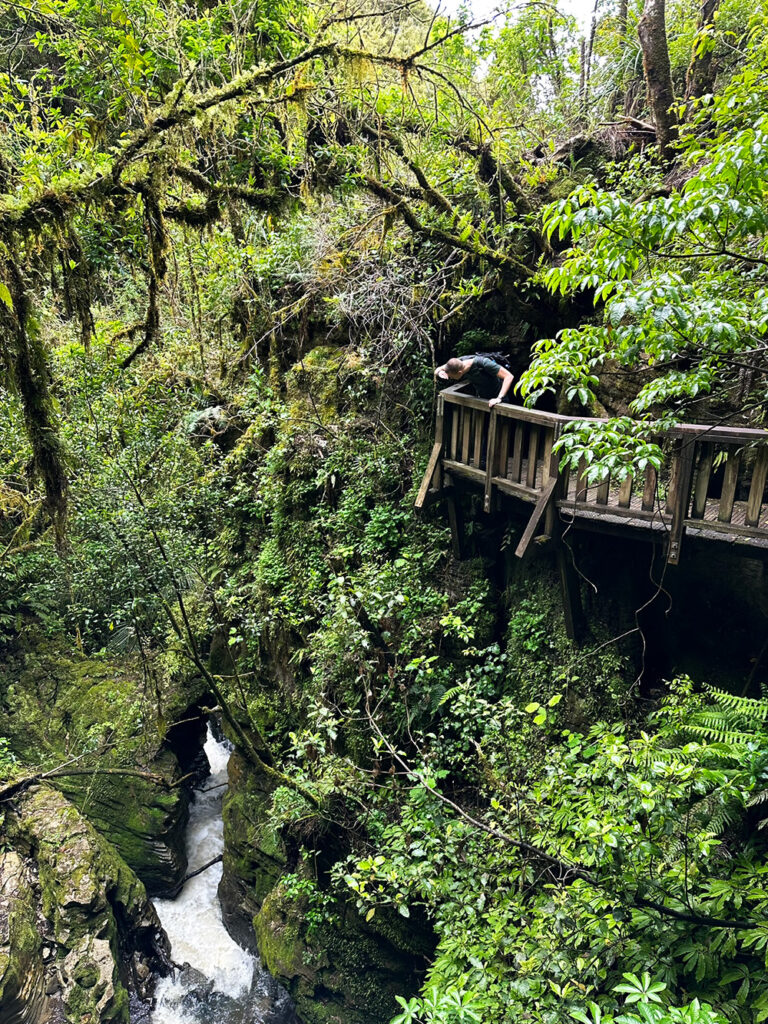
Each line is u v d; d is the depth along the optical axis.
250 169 5.56
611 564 6.55
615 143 8.73
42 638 12.48
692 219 2.96
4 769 10.77
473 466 7.00
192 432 11.67
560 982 3.98
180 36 5.75
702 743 4.52
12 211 3.79
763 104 3.64
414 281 9.06
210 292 11.55
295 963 8.45
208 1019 9.02
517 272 7.62
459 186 8.11
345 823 7.87
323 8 6.50
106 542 9.39
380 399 9.55
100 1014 8.23
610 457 3.71
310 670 9.15
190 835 11.71
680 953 3.82
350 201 9.32
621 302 3.09
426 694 7.53
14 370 3.89
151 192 4.48
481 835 5.04
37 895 9.23
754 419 6.00
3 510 11.11
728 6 8.15
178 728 11.48
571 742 4.67
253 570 10.86
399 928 7.53
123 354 9.35
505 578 7.73
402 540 8.59
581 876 4.20
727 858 4.43
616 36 10.92
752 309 3.31
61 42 5.55
